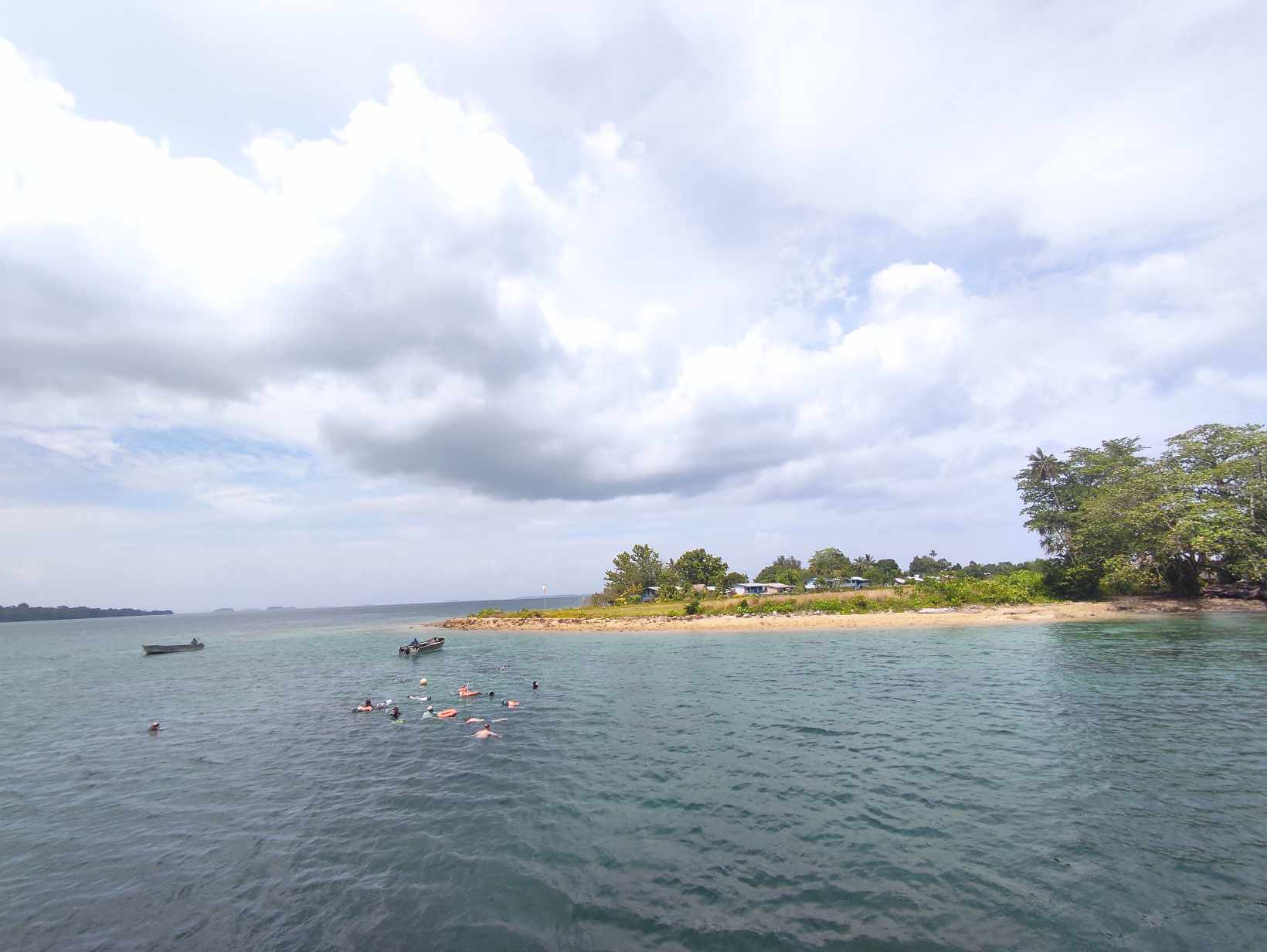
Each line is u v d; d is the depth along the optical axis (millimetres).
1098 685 27344
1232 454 64125
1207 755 17297
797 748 19812
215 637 112250
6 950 10320
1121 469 72438
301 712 30656
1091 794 14797
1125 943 9023
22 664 65875
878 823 13695
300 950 9898
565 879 11797
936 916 9898
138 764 22078
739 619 69562
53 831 15789
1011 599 70938
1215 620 53344
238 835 15016
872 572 122125
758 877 11469
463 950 9594
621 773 18156
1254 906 9891
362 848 13773
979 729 21016
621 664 43031
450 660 50969
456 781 18172
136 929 10859
